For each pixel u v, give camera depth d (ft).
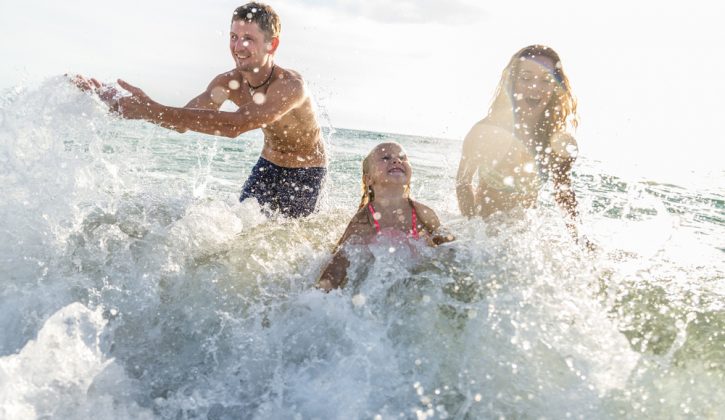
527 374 6.52
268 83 11.40
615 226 11.32
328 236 10.88
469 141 10.98
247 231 10.56
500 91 10.85
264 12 11.19
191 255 8.95
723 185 22.38
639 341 6.96
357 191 17.94
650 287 8.27
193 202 11.23
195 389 6.76
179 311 7.83
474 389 6.43
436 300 7.61
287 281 8.50
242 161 24.77
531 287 7.80
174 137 34.73
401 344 7.06
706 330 7.15
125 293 7.98
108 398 6.48
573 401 6.22
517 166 10.97
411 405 6.28
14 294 7.79
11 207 8.75
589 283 8.11
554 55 10.68
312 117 12.19
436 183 17.65
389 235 9.59
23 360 6.47
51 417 6.13
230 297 8.06
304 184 12.75
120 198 10.66
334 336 7.28
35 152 9.05
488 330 7.07
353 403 6.33
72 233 8.94
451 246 9.20
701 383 6.34
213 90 12.00
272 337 7.38
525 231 9.73
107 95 9.07
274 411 6.38
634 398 6.22
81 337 7.04
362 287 8.02
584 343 6.84
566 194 11.27
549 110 10.78
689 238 12.03
